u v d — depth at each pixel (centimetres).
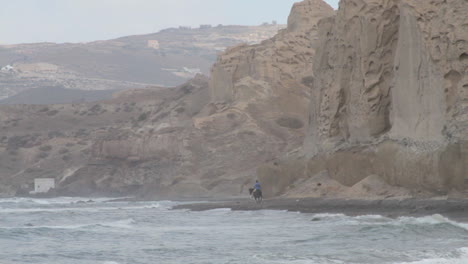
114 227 11912
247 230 10919
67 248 8675
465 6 12850
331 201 14012
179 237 10044
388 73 15512
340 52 17212
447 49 12788
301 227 10900
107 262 7238
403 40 13912
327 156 16412
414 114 13388
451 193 12031
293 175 18238
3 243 9238
